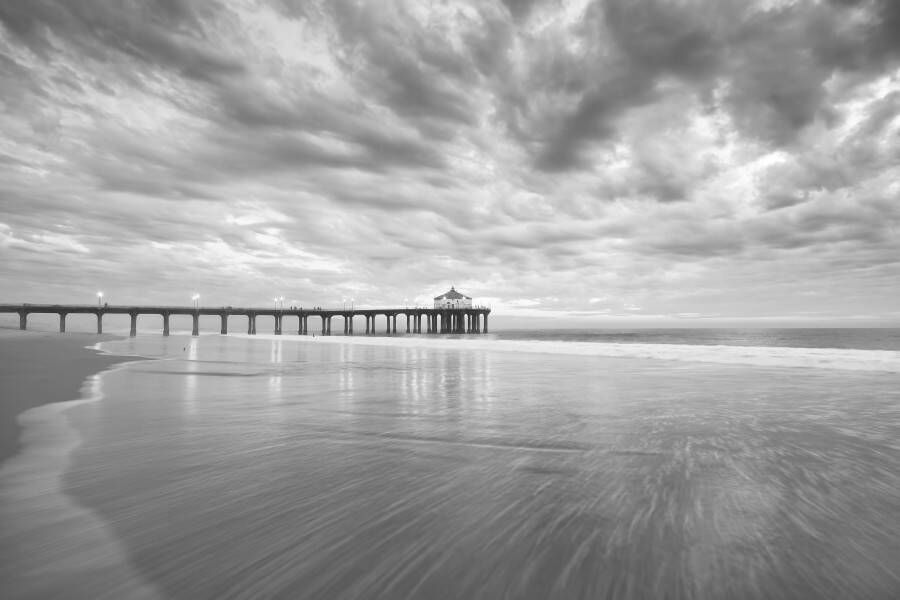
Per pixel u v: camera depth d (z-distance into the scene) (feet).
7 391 40.45
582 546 11.48
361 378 54.44
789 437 23.76
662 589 9.48
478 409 32.73
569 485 16.22
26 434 24.09
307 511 13.82
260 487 15.98
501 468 18.37
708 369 66.39
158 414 30.01
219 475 17.31
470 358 95.04
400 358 95.30
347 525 12.80
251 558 10.91
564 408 33.06
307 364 76.54
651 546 11.48
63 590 9.56
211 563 10.68
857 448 21.43
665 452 20.86
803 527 12.60
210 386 45.11
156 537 12.02
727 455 20.30
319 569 10.39
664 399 37.58
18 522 12.96
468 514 13.60
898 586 9.59
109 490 15.60
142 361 76.02
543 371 63.82
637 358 94.79
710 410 32.24
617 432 25.11
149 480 16.70
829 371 62.85
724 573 10.14
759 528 12.55
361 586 9.65
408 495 15.23
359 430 25.49
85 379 49.21
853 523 12.84
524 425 26.96
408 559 10.84
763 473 17.58
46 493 15.28
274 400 36.65
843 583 9.71
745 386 46.26
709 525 12.76
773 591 9.42
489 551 11.23
